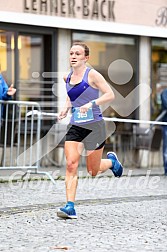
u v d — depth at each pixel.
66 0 23.70
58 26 23.53
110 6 24.78
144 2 25.64
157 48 26.30
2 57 22.73
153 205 15.60
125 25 25.17
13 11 22.66
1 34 22.66
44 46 23.70
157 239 11.69
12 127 19.30
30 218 13.66
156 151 25.11
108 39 25.00
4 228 12.61
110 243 11.30
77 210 14.71
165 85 26.38
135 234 12.12
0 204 15.35
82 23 24.06
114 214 14.28
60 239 11.61
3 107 19.05
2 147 20.14
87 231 12.37
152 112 25.98
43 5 23.20
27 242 11.35
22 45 23.16
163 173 22.98
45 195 16.83
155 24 25.95
